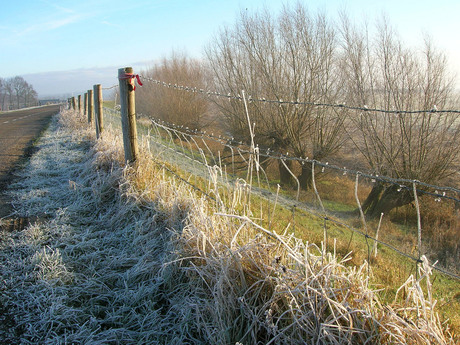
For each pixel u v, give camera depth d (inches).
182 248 124.4
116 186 198.4
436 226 375.9
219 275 100.6
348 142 579.8
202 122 979.9
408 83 449.1
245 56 713.6
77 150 330.0
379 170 472.4
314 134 623.5
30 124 718.5
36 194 207.0
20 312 103.9
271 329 86.0
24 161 309.3
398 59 456.8
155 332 96.7
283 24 634.2
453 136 434.3
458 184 442.0
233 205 126.8
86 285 117.6
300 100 634.8
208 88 900.6
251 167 129.5
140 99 1321.4
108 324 102.9
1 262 129.3
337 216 412.5
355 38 500.4
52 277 118.7
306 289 83.4
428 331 72.7
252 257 103.4
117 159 225.0
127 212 171.6
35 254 130.6
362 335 79.7
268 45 660.1
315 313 80.8
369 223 386.6
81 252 142.2
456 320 114.5
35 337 95.6
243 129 750.5
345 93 570.3
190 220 133.6
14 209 184.5
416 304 76.8
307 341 80.7
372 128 484.4
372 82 489.7
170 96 973.2
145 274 124.1
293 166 648.4
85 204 189.3
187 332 96.8
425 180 440.5
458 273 256.7
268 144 724.0
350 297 87.6
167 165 257.8
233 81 749.9
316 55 618.5
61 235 152.0
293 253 92.7
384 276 154.5
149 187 187.5
